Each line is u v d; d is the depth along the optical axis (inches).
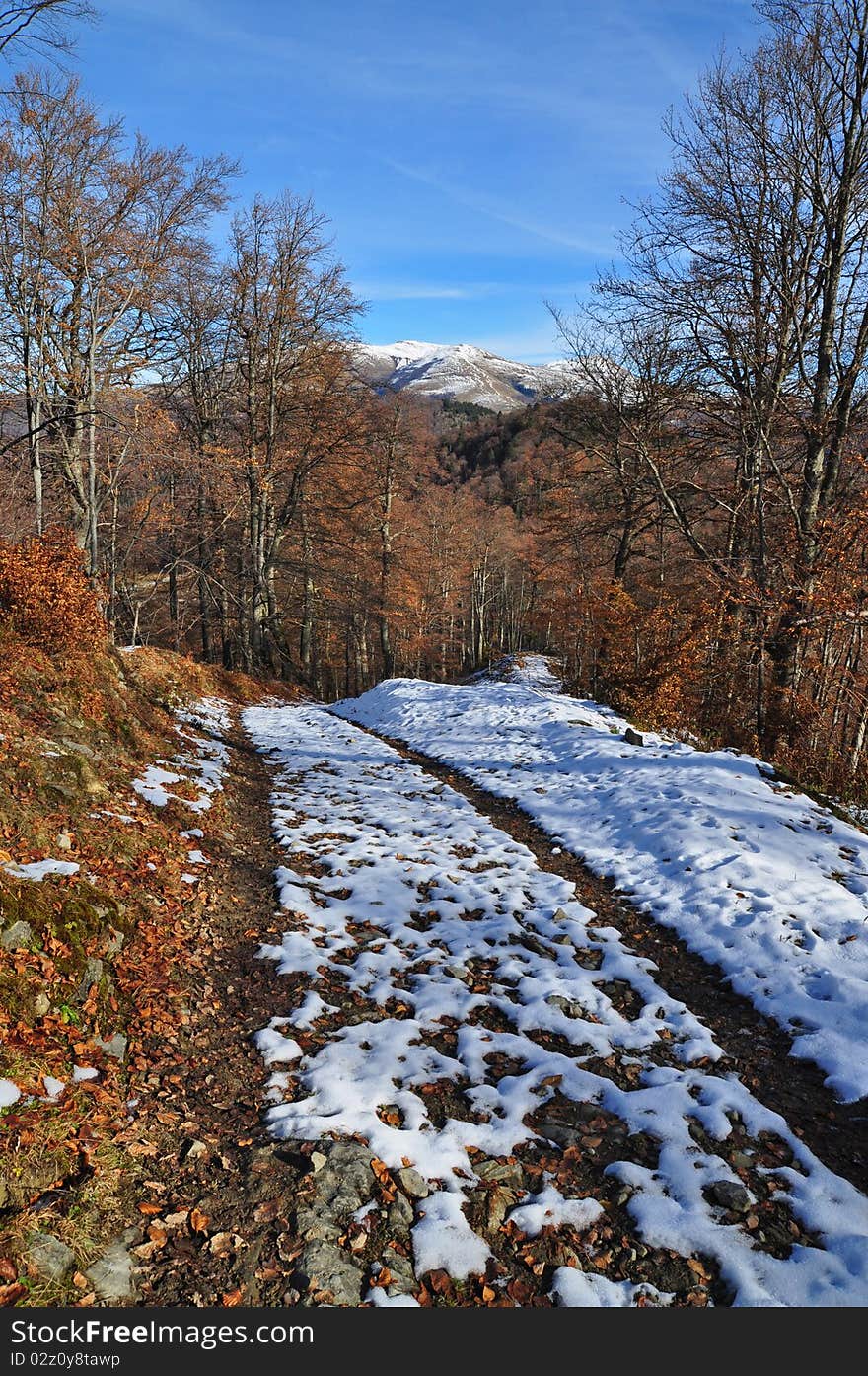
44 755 305.7
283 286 956.6
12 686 355.6
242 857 341.4
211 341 949.2
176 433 812.6
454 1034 219.6
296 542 1259.8
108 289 688.4
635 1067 207.3
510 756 534.0
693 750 486.3
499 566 2310.5
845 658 593.3
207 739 546.6
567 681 1063.0
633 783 427.8
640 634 770.2
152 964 229.1
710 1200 161.0
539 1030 223.0
